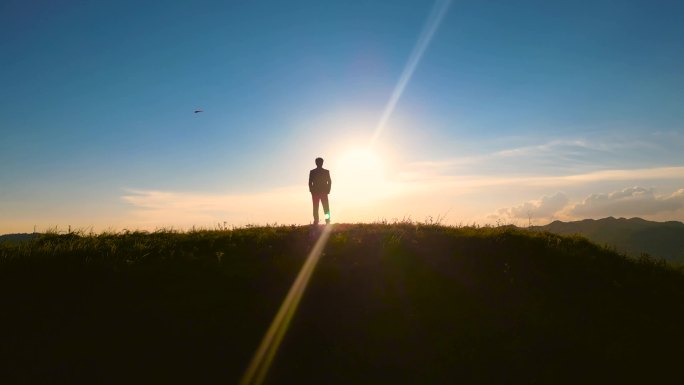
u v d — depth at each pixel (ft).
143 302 36.37
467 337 35.73
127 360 31.55
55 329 32.94
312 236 52.75
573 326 37.35
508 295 41.04
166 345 32.99
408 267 44.04
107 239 51.11
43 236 50.72
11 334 31.91
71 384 29.43
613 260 51.49
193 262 42.78
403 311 38.04
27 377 29.32
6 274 37.60
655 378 32.76
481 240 51.93
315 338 35.06
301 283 40.37
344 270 42.73
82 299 35.91
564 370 32.94
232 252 46.39
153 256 44.24
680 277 49.19
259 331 35.14
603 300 41.91
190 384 30.58
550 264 47.47
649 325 38.65
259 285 39.78
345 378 32.01
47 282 37.37
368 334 35.70
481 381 31.99
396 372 32.60
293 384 31.45
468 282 42.52
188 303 36.73
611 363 33.76
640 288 45.24
